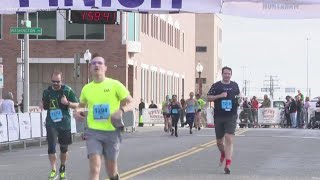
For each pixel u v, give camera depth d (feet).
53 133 49.62
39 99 170.71
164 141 97.09
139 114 171.42
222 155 58.44
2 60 166.40
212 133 122.52
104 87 35.99
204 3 66.44
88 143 35.58
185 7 67.00
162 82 226.38
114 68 168.55
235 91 54.85
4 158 71.56
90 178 35.27
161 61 223.92
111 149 35.88
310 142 94.48
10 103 90.22
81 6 68.64
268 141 96.43
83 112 36.63
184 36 276.62
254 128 147.43
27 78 104.01
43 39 168.25
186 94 281.95
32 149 86.33
